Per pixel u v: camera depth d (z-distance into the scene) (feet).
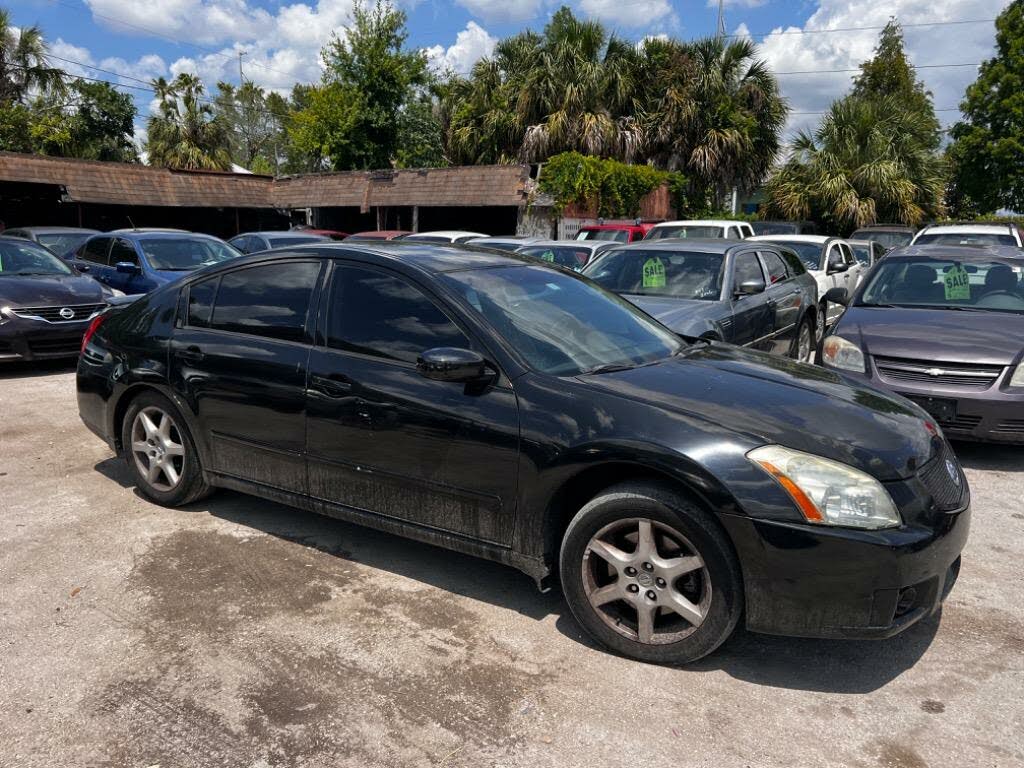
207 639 10.39
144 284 34.99
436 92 115.14
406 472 11.36
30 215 81.05
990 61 111.96
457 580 12.19
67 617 10.91
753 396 10.53
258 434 12.98
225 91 200.34
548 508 10.25
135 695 9.18
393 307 11.91
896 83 139.03
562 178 72.43
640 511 9.57
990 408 16.99
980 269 21.74
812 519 8.89
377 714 8.88
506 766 8.07
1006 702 9.25
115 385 14.90
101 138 124.57
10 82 112.88
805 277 29.99
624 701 9.16
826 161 81.35
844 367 18.81
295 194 87.56
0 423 20.99
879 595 8.95
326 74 109.40
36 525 14.07
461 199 76.95
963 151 113.91
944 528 9.39
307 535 13.78
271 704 9.04
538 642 10.43
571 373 10.91
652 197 81.35
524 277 13.15
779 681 9.61
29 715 8.79
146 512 14.71
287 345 12.66
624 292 23.63
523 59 94.17
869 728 8.73
